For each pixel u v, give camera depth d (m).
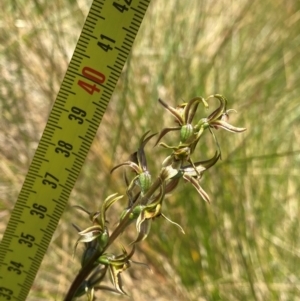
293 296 0.32
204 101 0.13
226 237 0.33
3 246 0.17
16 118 0.36
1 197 0.33
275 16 0.45
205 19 0.41
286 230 0.35
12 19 0.39
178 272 0.32
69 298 0.15
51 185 0.16
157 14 0.41
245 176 0.35
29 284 0.17
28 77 0.37
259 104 0.40
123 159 0.34
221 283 0.32
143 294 0.32
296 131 0.39
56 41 0.37
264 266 0.33
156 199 0.13
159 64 0.38
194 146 0.13
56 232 0.33
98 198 0.34
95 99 0.15
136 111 0.36
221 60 0.41
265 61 0.42
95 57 0.15
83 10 0.41
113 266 0.14
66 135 0.16
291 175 0.37
